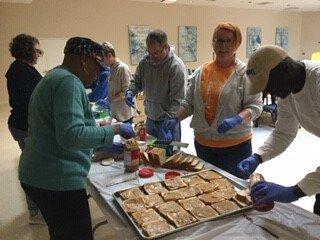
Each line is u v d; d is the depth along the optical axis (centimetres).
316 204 149
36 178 116
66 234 126
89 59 118
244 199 115
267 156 141
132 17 779
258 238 95
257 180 119
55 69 116
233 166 180
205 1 830
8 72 211
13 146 411
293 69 104
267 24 1100
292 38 1212
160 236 97
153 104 228
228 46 166
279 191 104
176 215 108
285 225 101
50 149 114
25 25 631
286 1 862
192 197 121
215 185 130
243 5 946
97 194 133
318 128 114
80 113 108
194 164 152
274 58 101
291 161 361
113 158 167
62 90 106
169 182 133
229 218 107
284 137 137
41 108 111
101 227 219
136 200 119
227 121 156
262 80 101
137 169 152
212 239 96
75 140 104
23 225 229
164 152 160
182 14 872
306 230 98
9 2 602
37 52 218
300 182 102
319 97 104
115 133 125
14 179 309
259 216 107
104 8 729
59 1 662
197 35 916
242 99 172
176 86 210
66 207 121
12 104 212
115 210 117
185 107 191
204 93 177
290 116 133
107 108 284
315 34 1211
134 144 152
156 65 217
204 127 179
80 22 700
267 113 547
